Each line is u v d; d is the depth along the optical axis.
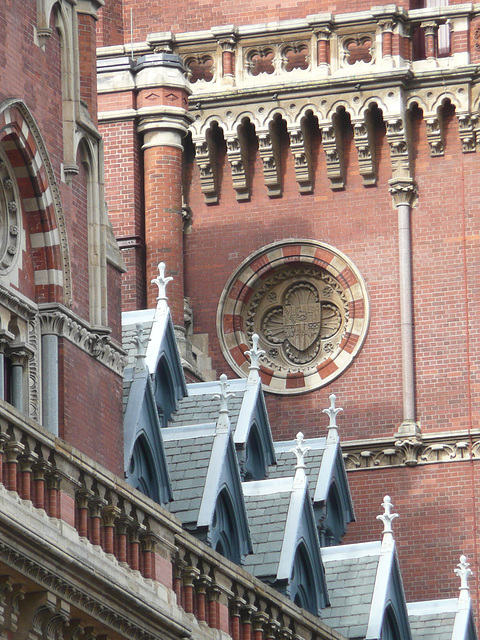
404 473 100.44
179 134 102.50
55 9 73.00
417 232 102.81
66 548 61.91
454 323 101.56
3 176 69.69
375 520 100.00
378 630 84.25
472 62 103.06
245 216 104.69
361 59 104.12
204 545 71.31
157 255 101.38
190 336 103.94
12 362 69.25
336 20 103.81
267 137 103.88
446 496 99.75
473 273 101.88
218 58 105.06
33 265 70.81
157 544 68.12
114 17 106.31
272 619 75.56
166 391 83.75
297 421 102.31
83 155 74.00
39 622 61.69
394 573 87.50
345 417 101.62
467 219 102.38
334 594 85.94
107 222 75.56
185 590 70.50
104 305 73.56
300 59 104.69
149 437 76.31
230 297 104.19
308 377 102.75
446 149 103.31
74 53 73.81
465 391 100.69
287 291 104.38
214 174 104.88
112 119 101.94
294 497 82.25
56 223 71.06
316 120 104.12
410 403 100.94
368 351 102.12
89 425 71.62
